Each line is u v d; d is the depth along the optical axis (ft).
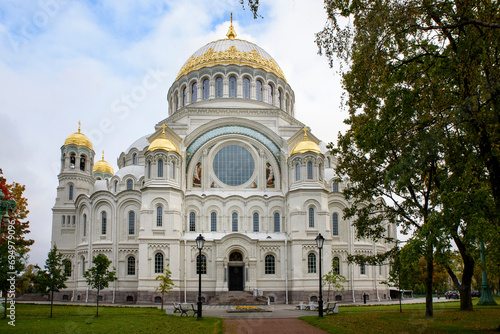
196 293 219.61
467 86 87.71
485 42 82.69
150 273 213.87
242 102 270.26
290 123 276.62
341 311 155.94
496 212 87.25
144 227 217.56
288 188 240.32
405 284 142.20
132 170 260.83
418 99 99.19
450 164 94.79
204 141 251.19
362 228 139.85
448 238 90.58
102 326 107.45
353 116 127.65
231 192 244.83
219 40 298.97
